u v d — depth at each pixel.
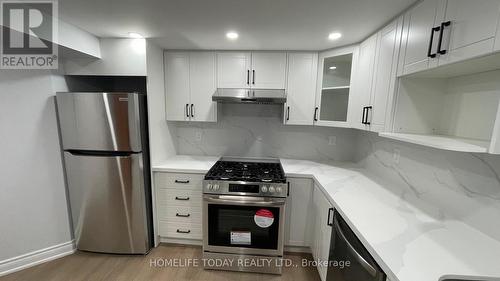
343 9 1.33
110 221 2.03
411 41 1.22
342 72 2.11
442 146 0.89
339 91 2.11
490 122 1.04
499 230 0.98
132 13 1.43
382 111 1.50
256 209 1.85
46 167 1.92
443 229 1.08
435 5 1.03
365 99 1.75
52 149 1.93
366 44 1.76
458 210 1.18
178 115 2.33
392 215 1.23
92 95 1.83
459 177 1.17
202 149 2.66
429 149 1.38
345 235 1.23
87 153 1.96
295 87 2.21
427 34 1.09
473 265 0.84
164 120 2.33
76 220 2.05
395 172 1.73
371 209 1.30
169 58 2.25
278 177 1.92
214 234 1.91
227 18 1.49
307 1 1.25
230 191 1.86
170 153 2.50
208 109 2.29
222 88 2.26
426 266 0.83
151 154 2.08
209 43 2.02
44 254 1.97
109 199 1.99
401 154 1.65
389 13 1.35
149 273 1.88
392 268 0.81
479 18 0.80
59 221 2.02
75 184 1.98
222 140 2.64
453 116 1.27
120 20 1.54
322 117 2.20
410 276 0.78
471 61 0.90
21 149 1.81
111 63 1.95
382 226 1.11
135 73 1.95
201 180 2.12
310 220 2.08
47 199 1.95
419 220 1.17
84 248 2.09
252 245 1.90
